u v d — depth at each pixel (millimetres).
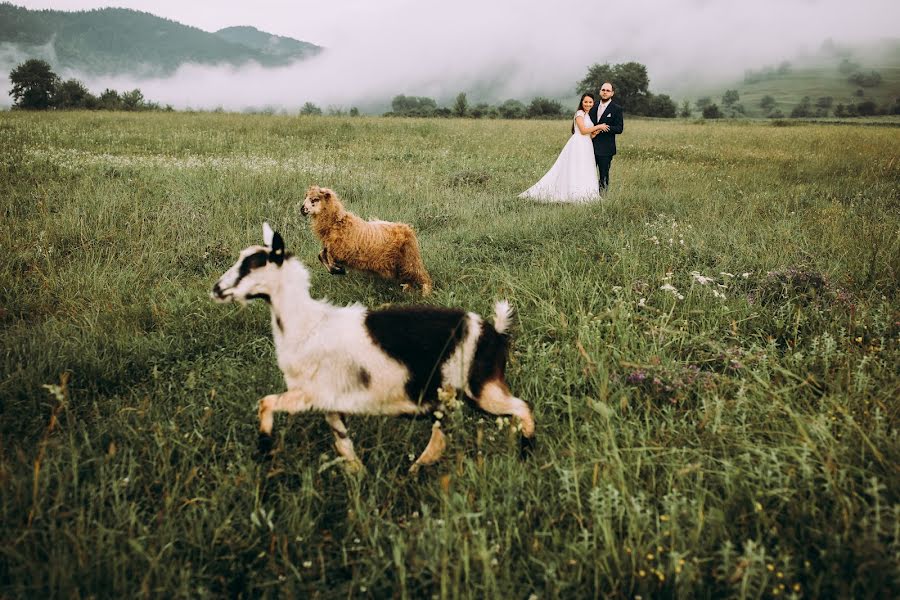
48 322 4758
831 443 2914
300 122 23234
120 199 8242
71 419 3521
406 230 5664
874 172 11844
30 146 13891
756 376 3490
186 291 5551
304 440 3402
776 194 9492
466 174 11969
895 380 3609
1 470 2764
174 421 3457
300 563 2602
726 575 2246
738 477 2816
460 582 2414
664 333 4312
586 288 5258
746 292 5312
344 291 5688
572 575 2369
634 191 9766
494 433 3303
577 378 3863
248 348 4535
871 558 2227
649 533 2549
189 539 2639
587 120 9750
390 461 3336
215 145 16125
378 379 3082
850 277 5363
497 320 3287
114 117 24406
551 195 9836
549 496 2953
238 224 7828
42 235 6547
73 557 2451
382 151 16219
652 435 3336
